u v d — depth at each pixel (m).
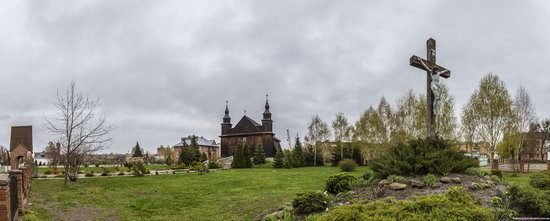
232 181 29.50
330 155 65.38
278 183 27.20
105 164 71.12
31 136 40.12
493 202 9.99
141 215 15.93
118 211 16.81
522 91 56.31
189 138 103.56
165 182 29.14
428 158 13.98
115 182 28.91
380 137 52.53
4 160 53.22
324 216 7.02
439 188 12.61
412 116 47.97
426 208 6.95
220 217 14.93
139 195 21.80
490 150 44.25
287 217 11.34
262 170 45.97
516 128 39.28
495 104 38.78
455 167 14.13
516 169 41.00
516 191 10.38
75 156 29.17
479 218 6.87
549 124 68.88
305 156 60.25
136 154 99.69
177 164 57.59
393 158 14.62
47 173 38.00
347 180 14.50
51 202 18.62
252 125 85.94
